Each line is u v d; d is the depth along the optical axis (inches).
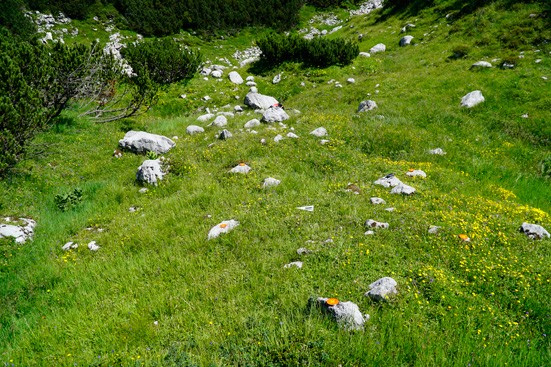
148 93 712.4
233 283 233.6
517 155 511.2
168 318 208.4
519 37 830.5
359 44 1272.1
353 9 1975.9
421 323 180.1
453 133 583.5
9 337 207.6
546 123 550.0
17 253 305.7
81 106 759.1
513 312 192.7
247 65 1168.2
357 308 184.7
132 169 516.4
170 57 986.7
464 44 926.4
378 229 284.8
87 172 502.3
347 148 536.4
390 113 676.7
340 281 220.7
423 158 511.2
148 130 708.0
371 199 354.9
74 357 183.2
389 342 167.5
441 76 802.2
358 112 718.5
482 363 155.9
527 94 631.8
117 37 1332.4
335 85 918.4
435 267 229.8
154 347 183.3
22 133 465.4
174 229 330.6
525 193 422.6
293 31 1744.6
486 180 453.7
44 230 347.6
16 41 630.5
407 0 1385.3
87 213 387.9
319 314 188.5
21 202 394.3
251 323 185.3
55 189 442.6
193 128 669.9
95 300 235.3
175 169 484.7
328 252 251.0
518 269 224.5
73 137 608.7
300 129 625.0
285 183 415.8
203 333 188.2
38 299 245.3
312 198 367.2
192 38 1494.8
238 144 556.7
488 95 665.0
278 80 1026.1
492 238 267.6
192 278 246.4
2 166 413.1
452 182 425.7
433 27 1114.1
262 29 1701.5
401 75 877.2
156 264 272.5
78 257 301.0
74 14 1344.7
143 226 340.8
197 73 1091.9
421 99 721.0
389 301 194.1
